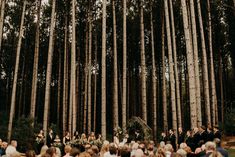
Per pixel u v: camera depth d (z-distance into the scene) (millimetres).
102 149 10352
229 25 35000
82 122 38062
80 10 34781
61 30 35969
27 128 24375
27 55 38375
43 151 8836
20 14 35125
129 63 39281
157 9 34438
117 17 36219
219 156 7098
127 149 9211
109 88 41094
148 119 41312
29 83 40594
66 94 32969
